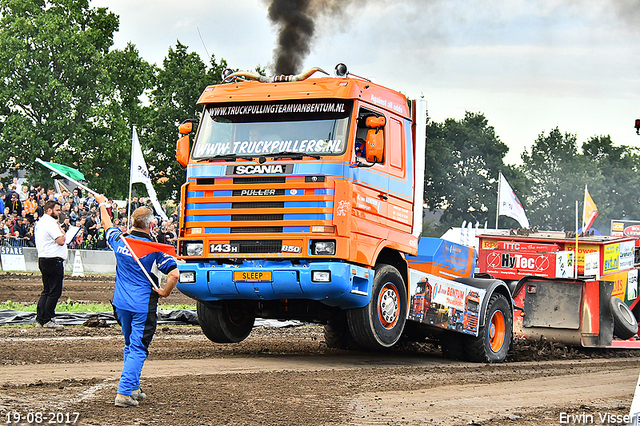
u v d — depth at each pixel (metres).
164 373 8.94
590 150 90.50
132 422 6.22
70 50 48.16
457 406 7.74
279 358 10.98
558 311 13.89
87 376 8.33
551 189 81.56
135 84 55.06
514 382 9.71
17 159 47.72
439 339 12.42
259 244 9.98
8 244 25.42
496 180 71.56
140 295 6.97
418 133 11.49
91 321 13.49
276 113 10.29
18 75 48.03
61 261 13.18
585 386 9.60
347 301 10.02
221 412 6.78
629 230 27.39
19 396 7.01
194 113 54.62
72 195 27.62
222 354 11.12
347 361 11.14
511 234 15.26
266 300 11.03
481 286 12.45
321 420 6.70
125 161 50.78
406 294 11.05
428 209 71.50
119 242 7.05
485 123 75.62
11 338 11.43
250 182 10.09
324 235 9.74
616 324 13.80
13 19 48.12
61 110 47.81
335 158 9.84
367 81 10.55
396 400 7.88
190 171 10.42
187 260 10.40
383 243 10.50
